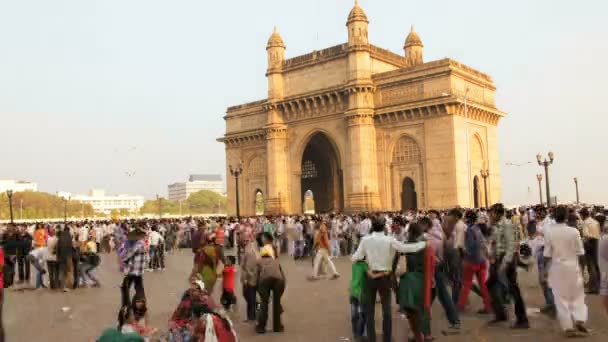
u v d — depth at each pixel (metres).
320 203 78.94
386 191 58.59
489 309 16.64
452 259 17.88
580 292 13.71
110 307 20.53
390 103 58.53
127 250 17.45
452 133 53.81
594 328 14.31
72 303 21.83
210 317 11.07
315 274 26.52
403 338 14.11
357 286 14.09
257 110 73.31
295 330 15.57
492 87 63.16
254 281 17.08
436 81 54.94
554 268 13.88
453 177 53.50
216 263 17.20
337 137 61.69
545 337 13.63
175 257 44.34
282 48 68.00
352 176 58.59
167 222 57.09
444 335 14.21
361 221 37.78
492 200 61.19
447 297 14.56
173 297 22.47
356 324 14.05
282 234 44.59
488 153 61.44
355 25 59.38
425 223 17.62
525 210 36.34
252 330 15.73
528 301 18.75
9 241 28.98
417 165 56.66
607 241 13.98
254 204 73.81
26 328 16.98
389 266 12.87
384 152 58.91
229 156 77.19
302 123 65.25
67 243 25.95
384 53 62.88
